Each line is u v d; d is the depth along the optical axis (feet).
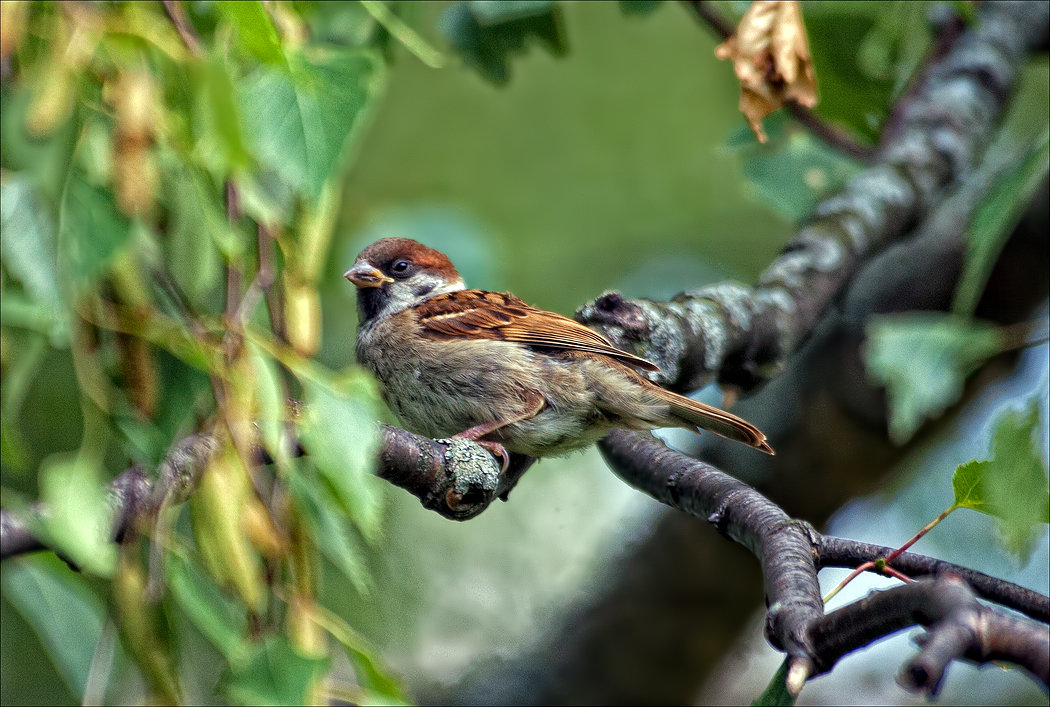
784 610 14.99
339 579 29.48
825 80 30.04
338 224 33.53
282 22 16.21
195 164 14.17
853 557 18.24
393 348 26.76
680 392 25.45
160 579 13.38
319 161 14.28
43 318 12.87
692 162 36.17
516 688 34.04
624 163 36.09
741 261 36.70
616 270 35.88
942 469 33.30
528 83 35.78
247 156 12.57
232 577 13.19
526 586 36.09
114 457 21.57
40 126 12.92
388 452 18.44
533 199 35.81
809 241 27.96
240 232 15.11
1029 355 32.04
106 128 13.73
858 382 33.35
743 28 22.13
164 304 14.79
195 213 14.84
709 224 36.68
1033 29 34.24
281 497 13.69
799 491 34.27
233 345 13.56
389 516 33.01
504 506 37.17
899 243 31.94
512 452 26.40
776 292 26.37
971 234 21.98
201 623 13.26
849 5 28.12
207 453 13.38
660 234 36.37
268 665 12.80
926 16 34.35
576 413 25.00
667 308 24.85
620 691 34.37
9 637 25.67
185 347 13.83
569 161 35.94
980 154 33.19
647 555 35.01
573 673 34.24
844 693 36.42
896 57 30.09
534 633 35.32
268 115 14.21
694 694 34.78
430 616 34.19
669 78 35.91
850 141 30.66
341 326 33.91
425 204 31.76
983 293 33.22
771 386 34.88
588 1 35.60
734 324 25.23
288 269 15.31
